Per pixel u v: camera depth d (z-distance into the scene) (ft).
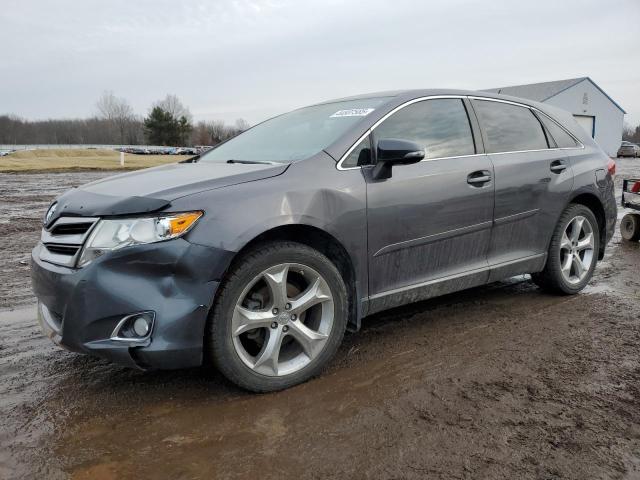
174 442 8.03
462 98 13.09
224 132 341.41
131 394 9.55
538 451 7.69
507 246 13.29
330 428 8.35
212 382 9.96
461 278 12.33
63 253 9.05
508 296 15.19
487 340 11.88
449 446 7.83
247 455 7.68
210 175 9.86
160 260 8.35
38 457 7.68
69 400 9.36
